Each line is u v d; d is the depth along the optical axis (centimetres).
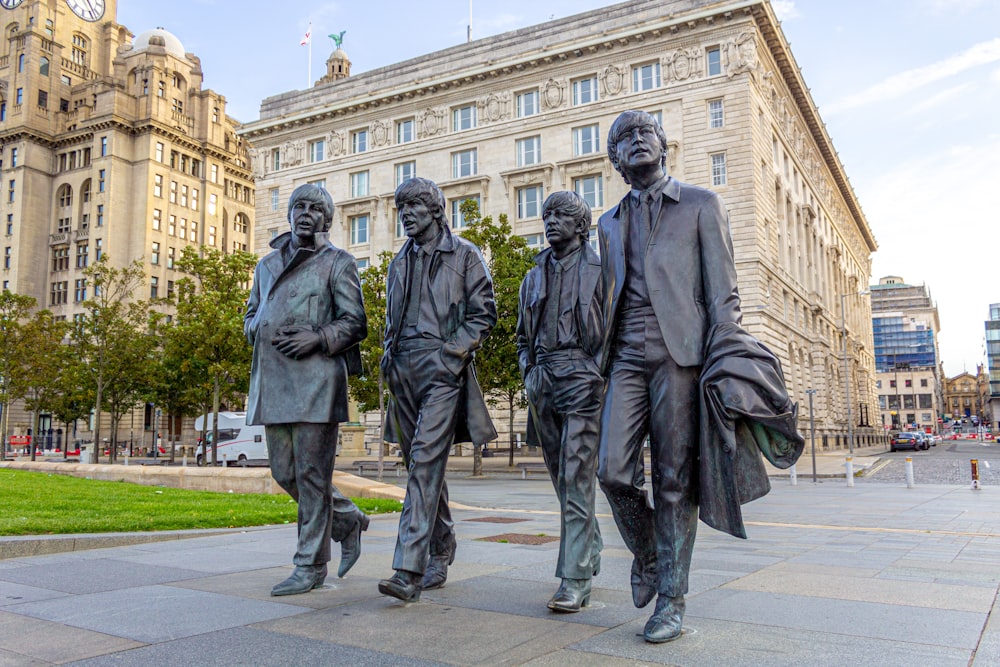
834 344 6819
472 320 503
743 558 672
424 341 499
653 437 399
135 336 4100
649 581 428
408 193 504
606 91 4472
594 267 471
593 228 4434
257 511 1064
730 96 4094
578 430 461
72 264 7494
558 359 473
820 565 628
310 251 522
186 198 7906
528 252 3038
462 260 509
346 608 455
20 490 1324
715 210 407
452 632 398
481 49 4959
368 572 586
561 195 478
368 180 5331
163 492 1395
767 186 4375
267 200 5709
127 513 1003
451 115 5059
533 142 4750
